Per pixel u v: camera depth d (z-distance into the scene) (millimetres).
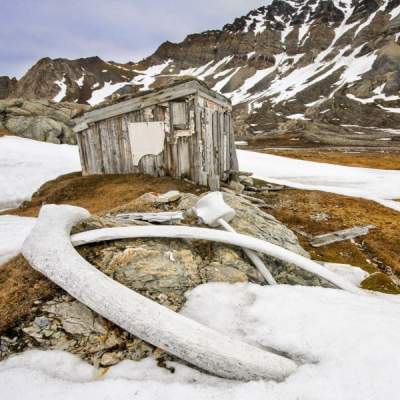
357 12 182250
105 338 3754
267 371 3184
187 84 11750
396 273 7742
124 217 6293
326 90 111062
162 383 3107
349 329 3598
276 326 3883
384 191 16828
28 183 17219
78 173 17594
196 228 5594
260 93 136250
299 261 5520
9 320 3904
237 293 4723
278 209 12539
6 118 32125
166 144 12750
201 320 4141
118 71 177000
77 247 4902
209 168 13570
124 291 3971
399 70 98688
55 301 4121
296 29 195000
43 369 3373
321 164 28312
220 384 3172
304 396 2832
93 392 3014
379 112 80375
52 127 32344
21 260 5234
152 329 3475
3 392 3045
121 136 13398
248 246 5441
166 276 4758
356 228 10391
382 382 2809
